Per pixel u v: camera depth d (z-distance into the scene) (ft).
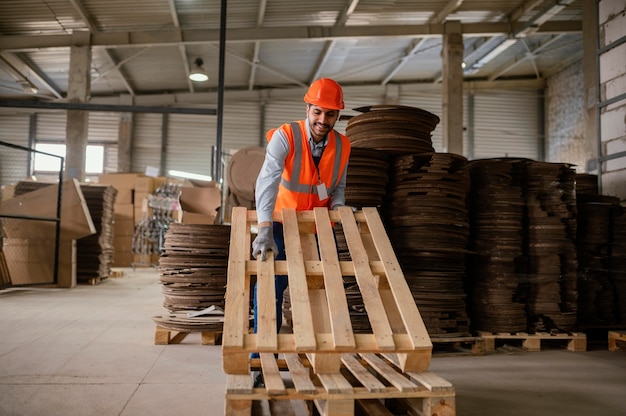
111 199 35.55
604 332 18.43
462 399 10.30
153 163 68.28
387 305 9.08
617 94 22.75
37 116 68.13
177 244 16.42
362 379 7.91
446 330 14.85
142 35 47.96
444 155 14.80
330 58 58.44
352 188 14.87
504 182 15.92
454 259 15.08
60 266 29.19
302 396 7.07
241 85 68.08
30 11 44.75
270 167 9.80
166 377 11.34
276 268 8.86
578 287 17.34
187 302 16.29
